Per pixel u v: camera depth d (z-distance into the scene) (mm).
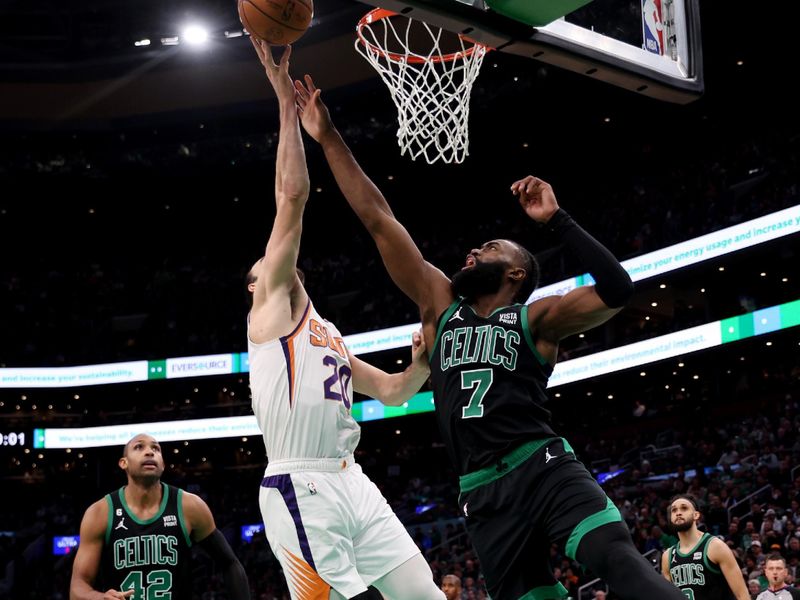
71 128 27438
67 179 29000
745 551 14617
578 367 24109
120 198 30531
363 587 3811
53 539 28672
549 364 3615
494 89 24672
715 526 17219
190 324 30484
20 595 26484
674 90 4730
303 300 4145
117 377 28797
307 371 3984
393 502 27094
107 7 25828
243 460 31828
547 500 3350
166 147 28750
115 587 4930
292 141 4035
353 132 27062
